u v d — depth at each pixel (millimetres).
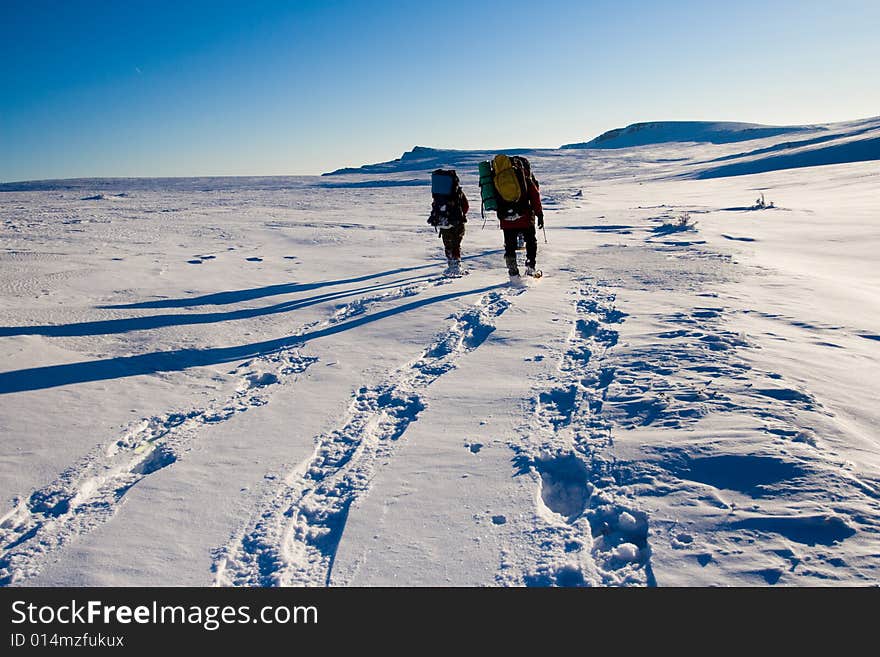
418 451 3293
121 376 4707
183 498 2908
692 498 2578
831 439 2959
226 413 3994
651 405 3533
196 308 7016
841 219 13844
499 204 7473
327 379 4590
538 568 2260
